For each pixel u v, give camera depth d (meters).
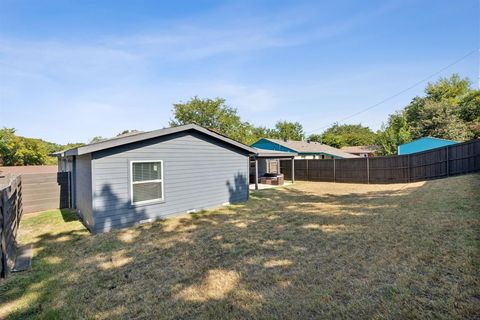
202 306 2.92
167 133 7.55
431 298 2.70
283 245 4.82
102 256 4.65
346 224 5.98
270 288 3.22
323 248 4.51
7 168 18.36
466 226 4.84
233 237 5.49
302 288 3.16
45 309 3.00
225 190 9.49
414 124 28.75
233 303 2.94
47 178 9.31
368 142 49.84
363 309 2.63
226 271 3.82
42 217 8.05
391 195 9.98
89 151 6.11
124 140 6.70
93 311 2.93
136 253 4.77
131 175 6.93
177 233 6.00
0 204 3.79
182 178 8.12
